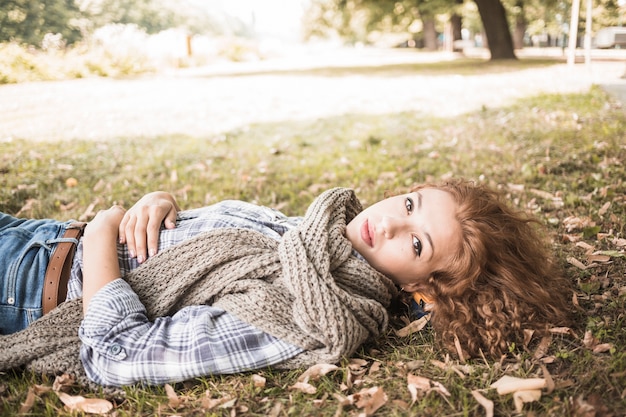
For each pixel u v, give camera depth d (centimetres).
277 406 172
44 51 1457
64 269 196
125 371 176
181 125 683
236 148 554
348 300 191
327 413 170
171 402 174
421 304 221
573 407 163
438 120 666
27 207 356
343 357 189
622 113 609
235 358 181
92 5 2008
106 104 852
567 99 729
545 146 476
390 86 1046
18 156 491
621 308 217
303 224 203
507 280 206
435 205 205
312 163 492
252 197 393
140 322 182
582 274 248
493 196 221
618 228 294
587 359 186
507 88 903
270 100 903
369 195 392
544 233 283
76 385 185
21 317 192
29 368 186
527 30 3200
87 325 178
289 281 187
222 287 193
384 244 204
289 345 185
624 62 1401
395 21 2223
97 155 511
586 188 367
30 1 1659
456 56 2194
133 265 199
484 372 188
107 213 204
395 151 521
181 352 177
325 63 1945
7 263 194
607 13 2609
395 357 199
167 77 1327
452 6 2030
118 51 1477
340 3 2239
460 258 201
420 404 171
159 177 443
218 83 1175
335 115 741
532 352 197
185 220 217
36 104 831
